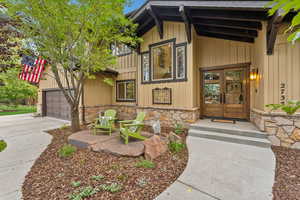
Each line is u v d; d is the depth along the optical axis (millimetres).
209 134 4691
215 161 3227
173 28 6266
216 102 6523
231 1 4008
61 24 4348
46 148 4258
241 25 4844
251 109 5617
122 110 9008
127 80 8766
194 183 2488
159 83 6695
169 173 2791
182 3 4746
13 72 5539
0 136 5547
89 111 8094
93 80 8344
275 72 4059
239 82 5988
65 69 5398
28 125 7574
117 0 4395
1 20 4266
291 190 2240
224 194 2213
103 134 5066
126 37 5734
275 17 3502
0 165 3256
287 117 3914
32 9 4102
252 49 5574
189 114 5828
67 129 6418
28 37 4633
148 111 7062
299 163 3055
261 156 3422
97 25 4816
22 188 2453
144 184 2447
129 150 3627
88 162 3242
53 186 2461
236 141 4277
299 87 3840
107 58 5836
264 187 2346
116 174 2738
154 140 3746
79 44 5020
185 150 3832
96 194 2225
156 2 5336
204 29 6035
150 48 6984
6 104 15469
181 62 6141
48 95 10500
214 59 6453
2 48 4316
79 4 4309
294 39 923
